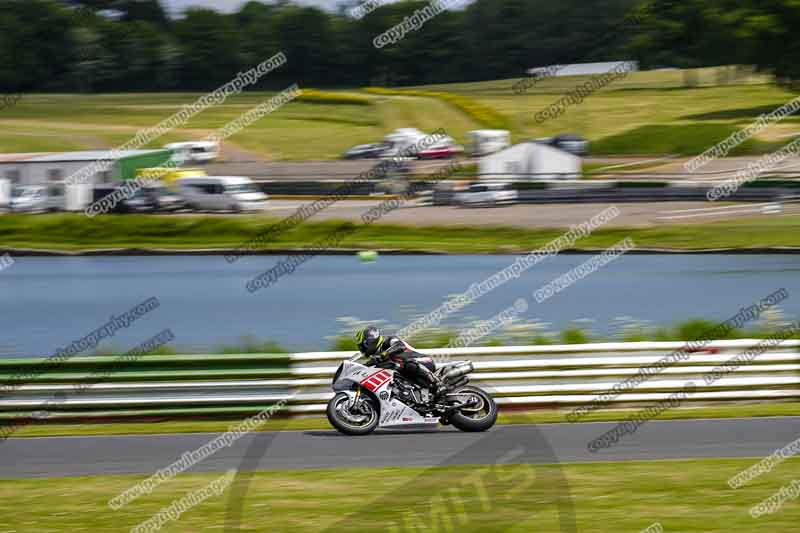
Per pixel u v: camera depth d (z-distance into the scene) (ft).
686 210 371.35
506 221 375.04
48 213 412.98
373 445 88.63
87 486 73.20
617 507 64.34
